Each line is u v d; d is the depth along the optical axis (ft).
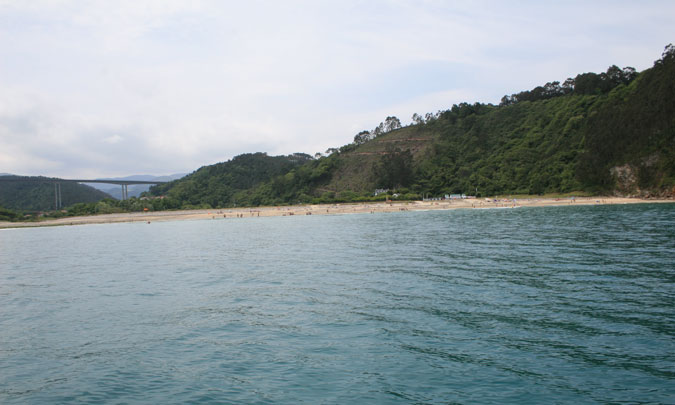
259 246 167.84
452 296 72.79
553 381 41.19
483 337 53.01
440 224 242.37
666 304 63.31
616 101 491.31
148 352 52.54
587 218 235.40
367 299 73.15
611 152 456.04
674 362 44.16
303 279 93.35
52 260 148.87
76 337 59.31
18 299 84.84
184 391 41.96
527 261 104.06
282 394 40.60
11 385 44.55
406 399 38.75
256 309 69.97
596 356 46.32
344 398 39.40
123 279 103.30
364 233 204.13
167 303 76.59
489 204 444.55
